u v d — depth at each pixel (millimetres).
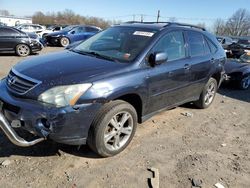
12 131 3355
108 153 3805
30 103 3301
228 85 8828
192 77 5180
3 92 3623
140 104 4184
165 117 5539
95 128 3549
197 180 3539
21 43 13344
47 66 3744
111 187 3283
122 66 3885
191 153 4219
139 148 4199
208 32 6027
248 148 4574
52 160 3688
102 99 3484
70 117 3291
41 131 3273
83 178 3387
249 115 6270
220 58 6078
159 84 4340
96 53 4398
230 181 3623
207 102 6184
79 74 3504
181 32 5039
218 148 4469
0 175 3324
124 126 4020
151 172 3637
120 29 4938
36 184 3223
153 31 4598
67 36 19453
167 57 4301
